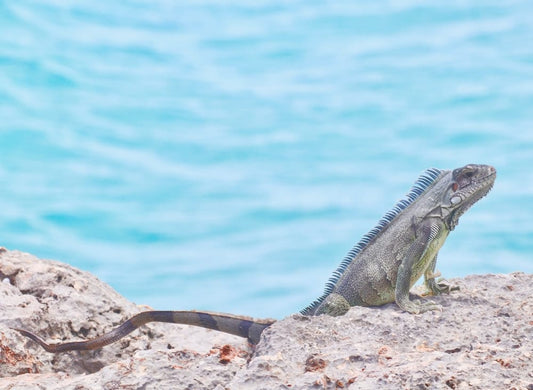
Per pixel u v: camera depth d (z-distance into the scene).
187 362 24.00
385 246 29.50
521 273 32.34
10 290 30.69
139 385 22.55
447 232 29.55
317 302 29.69
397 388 21.08
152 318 27.89
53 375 25.30
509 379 21.77
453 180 29.36
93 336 30.31
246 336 27.81
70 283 32.06
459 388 21.27
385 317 26.48
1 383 24.23
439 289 30.05
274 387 21.66
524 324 26.16
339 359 23.08
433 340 25.17
